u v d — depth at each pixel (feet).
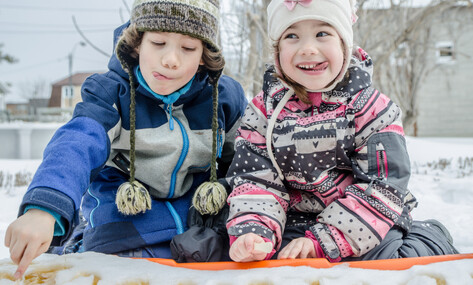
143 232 4.27
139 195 4.09
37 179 3.22
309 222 4.54
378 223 3.82
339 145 4.17
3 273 2.93
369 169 4.13
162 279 2.86
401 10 20.29
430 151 25.34
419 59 26.81
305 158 4.24
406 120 26.89
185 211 4.67
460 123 51.60
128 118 4.48
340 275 2.91
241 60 14.16
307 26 4.14
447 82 51.13
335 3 4.11
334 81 4.28
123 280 2.86
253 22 13.43
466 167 19.03
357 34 19.08
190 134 4.73
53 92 108.68
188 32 3.98
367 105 4.27
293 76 4.28
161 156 4.61
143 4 4.00
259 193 4.14
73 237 4.83
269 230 3.84
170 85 4.19
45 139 38.06
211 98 4.93
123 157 4.66
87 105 4.19
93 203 4.55
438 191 10.84
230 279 2.82
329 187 4.34
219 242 4.11
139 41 4.18
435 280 2.75
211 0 4.20
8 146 37.19
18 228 2.90
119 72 4.61
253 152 4.46
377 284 2.77
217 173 5.39
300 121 4.31
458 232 6.69
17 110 107.14
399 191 3.95
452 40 41.63
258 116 4.59
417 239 4.16
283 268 3.04
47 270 3.03
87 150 3.70
